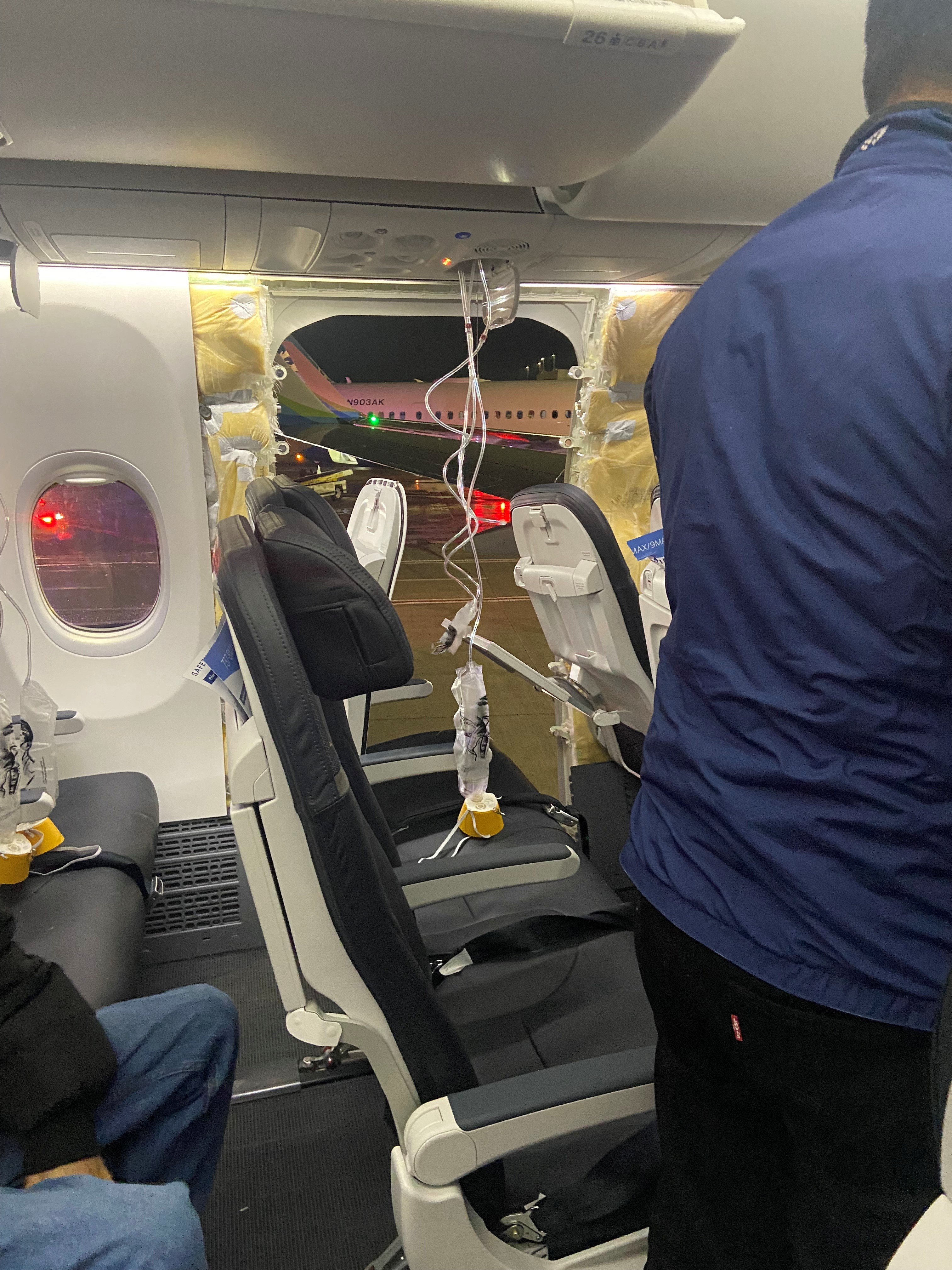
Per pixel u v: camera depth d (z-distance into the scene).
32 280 1.66
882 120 0.79
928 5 0.75
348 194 1.39
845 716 0.73
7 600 2.16
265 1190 1.61
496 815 1.83
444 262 1.70
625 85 1.03
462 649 3.55
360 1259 1.47
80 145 1.14
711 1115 0.89
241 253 1.62
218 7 0.84
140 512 2.21
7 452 2.04
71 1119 0.97
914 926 0.73
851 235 0.74
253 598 0.84
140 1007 1.19
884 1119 0.75
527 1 0.90
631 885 2.49
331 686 0.90
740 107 1.32
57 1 0.81
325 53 0.93
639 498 2.63
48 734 2.11
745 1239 0.90
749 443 0.79
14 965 1.00
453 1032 0.99
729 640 0.82
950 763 0.72
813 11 1.25
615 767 2.55
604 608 1.87
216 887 2.33
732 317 0.82
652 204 1.46
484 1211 1.04
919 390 0.67
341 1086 1.87
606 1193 1.12
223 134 1.11
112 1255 0.82
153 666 2.30
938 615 0.69
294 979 0.95
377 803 1.41
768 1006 0.78
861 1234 0.79
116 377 2.01
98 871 1.88
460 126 1.11
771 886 0.78
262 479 1.55
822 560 0.72
